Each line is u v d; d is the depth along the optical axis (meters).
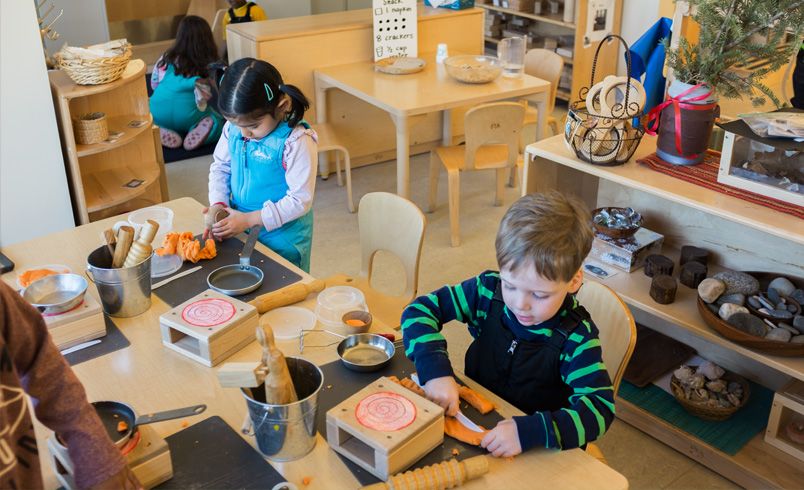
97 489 1.05
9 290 0.96
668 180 2.12
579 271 1.34
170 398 1.41
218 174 2.34
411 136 4.75
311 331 1.63
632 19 5.34
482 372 1.54
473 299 1.53
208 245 1.92
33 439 0.98
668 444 2.37
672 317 2.21
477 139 3.53
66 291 1.62
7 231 2.93
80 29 6.18
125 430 1.19
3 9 2.63
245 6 5.86
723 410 2.30
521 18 5.98
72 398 1.03
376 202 2.24
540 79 3.93
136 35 6.49
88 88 2.84
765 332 2.05
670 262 2.37
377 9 4.07
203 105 4.75
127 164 3.30
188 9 6.63
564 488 1.22
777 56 2.01
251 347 1.58
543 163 2.49
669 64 2.14
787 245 2.25
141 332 1.62
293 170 2.18
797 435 2.21
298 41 4.01
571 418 1.30
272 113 2.11
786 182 1.96
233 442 1.30
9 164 2.83
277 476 1.22
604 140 2.16
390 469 1.20
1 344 0.91
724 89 2.10
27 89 2.76
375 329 1.67
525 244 1.25
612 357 1.69
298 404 1.20
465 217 3.98
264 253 1.95
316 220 3.94
